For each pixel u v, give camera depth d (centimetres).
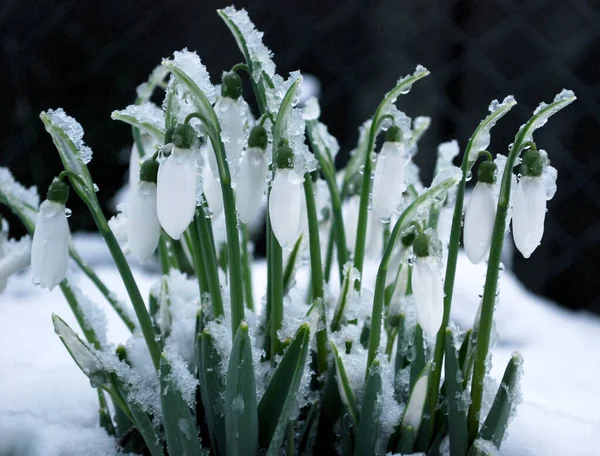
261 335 37
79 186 31
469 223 31
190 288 41
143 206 31
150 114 33
